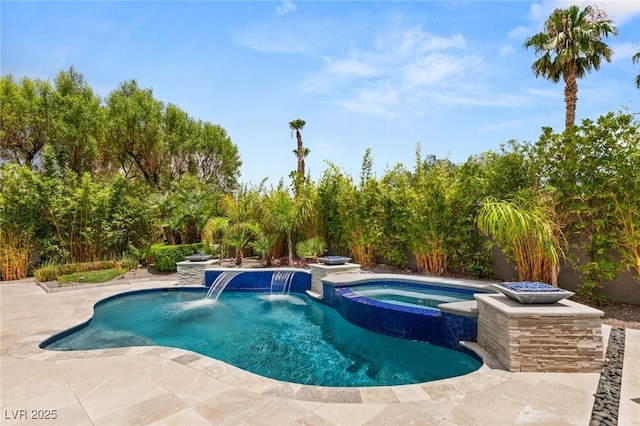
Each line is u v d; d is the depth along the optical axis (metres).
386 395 3.01
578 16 11.02
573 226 6.20
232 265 11.58
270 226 11.67
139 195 14.19
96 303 7.42
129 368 3.71
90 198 12.18
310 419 2.64
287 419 2.65
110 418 2.71
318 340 5.39
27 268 11.42
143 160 17.16
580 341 3.50
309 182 12.09
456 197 8.19
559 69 11.74
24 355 4.15
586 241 6.15
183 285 9.43
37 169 13.80
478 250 8.14
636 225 5.41
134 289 8.89
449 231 8.44
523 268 6.87
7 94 13.08
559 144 6.20
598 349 3.48
